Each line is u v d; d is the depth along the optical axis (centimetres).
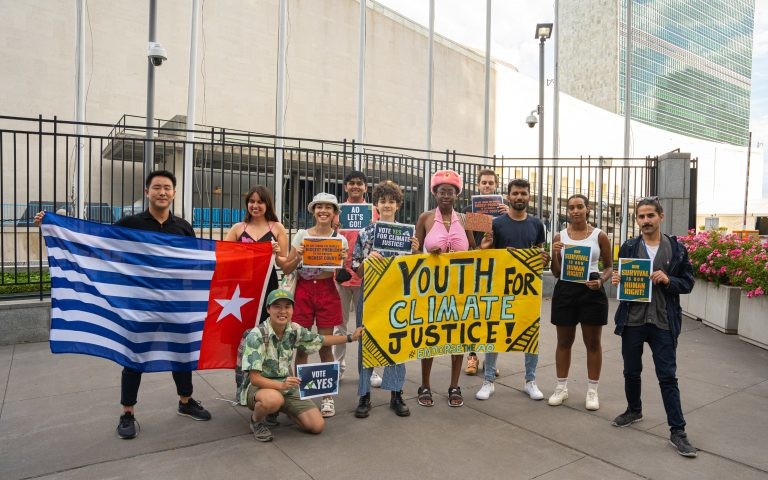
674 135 4572
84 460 338
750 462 346
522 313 459
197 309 407
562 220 1264
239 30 2492
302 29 2700
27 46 1961
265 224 461
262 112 2562
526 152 3597
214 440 373
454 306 446
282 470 329
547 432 394
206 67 2395
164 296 399
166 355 397
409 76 3091
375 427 401
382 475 324
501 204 548
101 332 380
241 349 398
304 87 2711
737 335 736
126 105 2173
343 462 341
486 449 364
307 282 440
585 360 602
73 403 443
